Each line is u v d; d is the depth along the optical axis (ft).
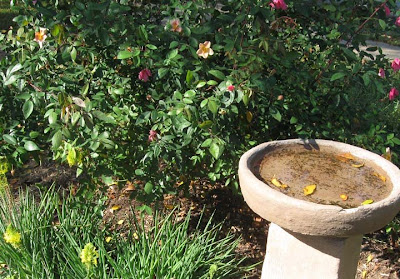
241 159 7.42
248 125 9.61
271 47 8.71
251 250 10.08
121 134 9.05
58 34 8.50
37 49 9.24
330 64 9.39
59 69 9.39
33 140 8.96
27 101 7.83
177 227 9.09
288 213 6.32
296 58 9.27
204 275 8.16
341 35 9.28
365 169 7.61
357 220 6.13
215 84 8.23
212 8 8.92
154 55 8.46
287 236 7.22
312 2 9.13
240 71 8.22
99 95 8.70
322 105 9.74
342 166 7.68
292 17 9.61
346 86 9.57
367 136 9.54
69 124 7.56
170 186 9.53
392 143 9.51
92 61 8.96
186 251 8.52
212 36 9.20
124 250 8.34
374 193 6.91
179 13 9.25
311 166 7.63
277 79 9.58
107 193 11.69
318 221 6.17
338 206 6.37
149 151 8.40
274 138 10.14
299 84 9.11
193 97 8.08
